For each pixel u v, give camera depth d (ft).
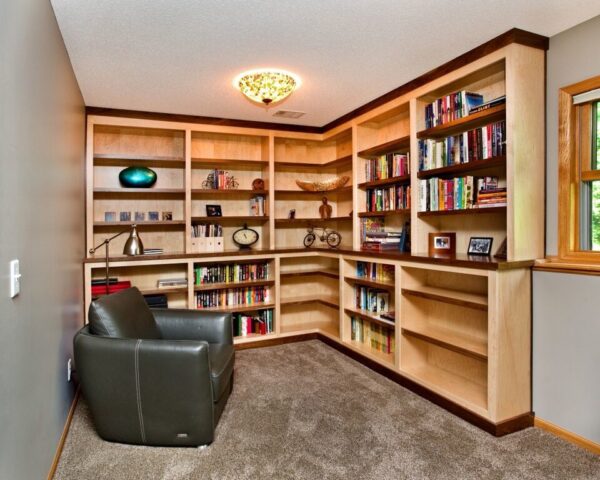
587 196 7.55
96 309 7.27
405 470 6.31
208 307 13.12
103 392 6.96
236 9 6.75
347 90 10.66
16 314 4.49
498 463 6.51
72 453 6.84
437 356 10.12
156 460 6.64
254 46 8.09
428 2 6.59
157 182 13.39
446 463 6.50
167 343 6.87
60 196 7.33
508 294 7.47
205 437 6.99
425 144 9.90
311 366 11.23
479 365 9.14
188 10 6.77
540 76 7.83
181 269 13.51
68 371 7.80
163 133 13.16
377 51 8.37
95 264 11.03
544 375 7.63
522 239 7.67
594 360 6.89
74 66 8.93
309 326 14.47
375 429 7.64
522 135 7.61
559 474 6.22
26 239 4.94
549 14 6.97
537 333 7.72
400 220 12.16
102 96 10.85
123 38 7.69
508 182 7.63
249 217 13.60
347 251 12.09
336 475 6.20
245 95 10.19
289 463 6.53
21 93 4.78
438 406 8.65
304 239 15.15
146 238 13.16
